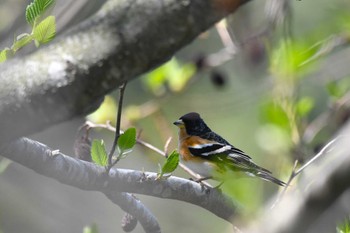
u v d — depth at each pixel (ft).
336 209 10.92
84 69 12.35
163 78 45.60
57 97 12.57
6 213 49.44
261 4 48.16
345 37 42.45
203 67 46.11
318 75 48.78
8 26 38.11
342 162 10.59
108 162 19.74
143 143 28.81
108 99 43.16
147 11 12.04
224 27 45.47
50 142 50.16
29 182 50.01
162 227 52.60
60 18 34.99
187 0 11.84
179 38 12.03
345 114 41.63
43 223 50.29
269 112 39.40
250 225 18.13
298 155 37.70
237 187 26.76
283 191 23.93
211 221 52.60
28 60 12.77
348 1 46.50
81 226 51.26
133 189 20.89
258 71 47.88
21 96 12.64
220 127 60.03
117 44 12.19
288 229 11.08
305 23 58.44
